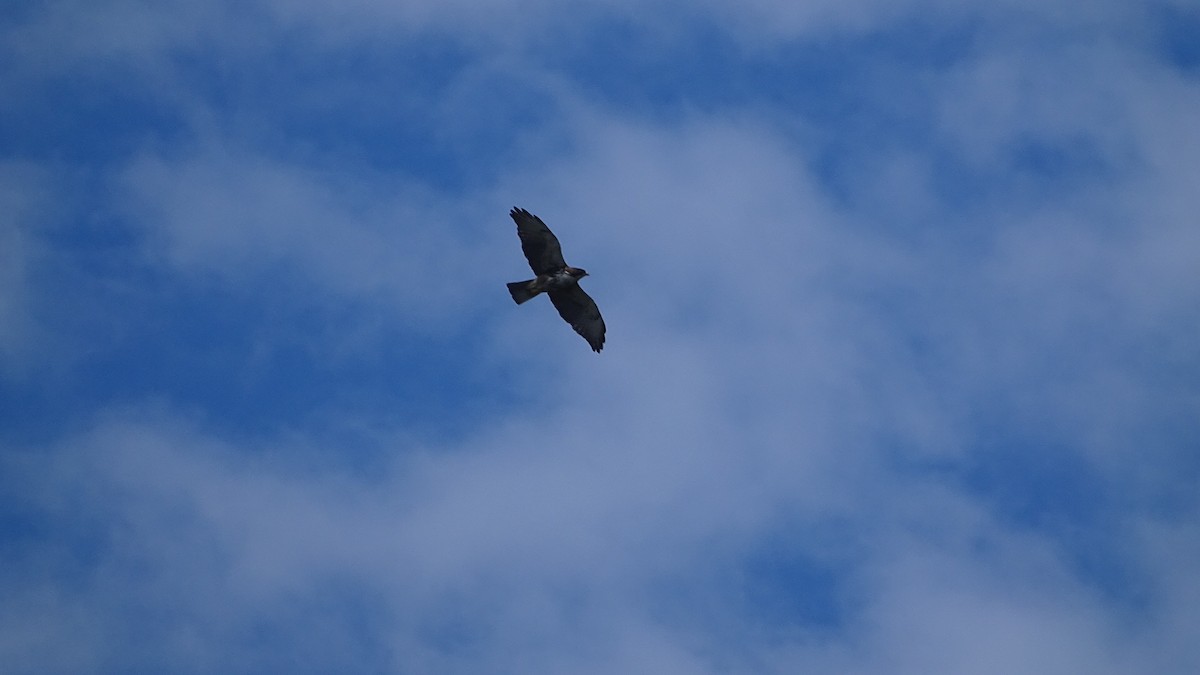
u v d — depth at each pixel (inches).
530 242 2357.3
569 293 2369.6
